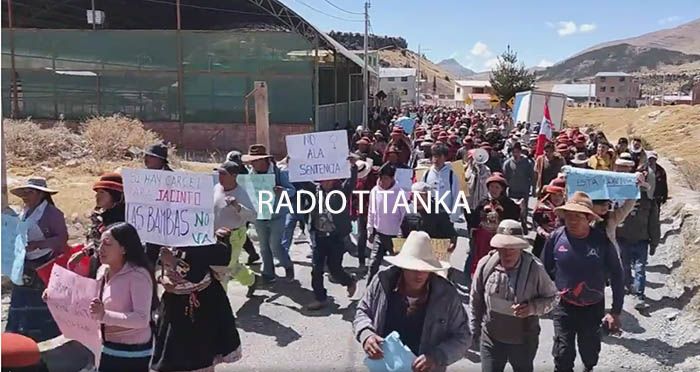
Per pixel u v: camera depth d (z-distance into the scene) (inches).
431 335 172.1
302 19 1075.9
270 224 366.0
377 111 2014.0
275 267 411.5
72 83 1127.6
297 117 1112.8
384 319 175.8
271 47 1107.3
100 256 193.3
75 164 684.1
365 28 1461.6
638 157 503.2
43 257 247.0
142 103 1128.2
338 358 270.8
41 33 1119.0
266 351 277.7
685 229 489.7
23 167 655.8
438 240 314.8
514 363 210.1
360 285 376.5
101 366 193.9
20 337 163.0
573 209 219.8
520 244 201.0
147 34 1115.3
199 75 1117.7
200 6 1248.2
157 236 207.9
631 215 342.0
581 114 2908.5
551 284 206.2
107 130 783.7
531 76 2967.5
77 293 190.2
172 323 202.8
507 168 491.5
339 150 343.9
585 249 221.5
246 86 1115.3
